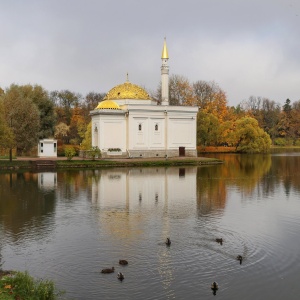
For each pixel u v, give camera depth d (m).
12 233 27.61
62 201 38.62
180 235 26.98
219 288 19.19
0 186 48.22
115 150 87.00
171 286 19.36
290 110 186.00
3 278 19.00
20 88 98.38
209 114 119.06
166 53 93.06
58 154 92.31
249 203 37.62
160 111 89.75
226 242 25.58
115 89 95.56
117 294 18.58
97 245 24.94
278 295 18.64
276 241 25.86
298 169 70.38
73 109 158.50
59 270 21.11
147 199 39.66
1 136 69.44
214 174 61.78
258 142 121.44
